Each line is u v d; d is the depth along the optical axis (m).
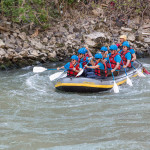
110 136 17.53
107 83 27.05
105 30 47.00
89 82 26.23
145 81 30.08
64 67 27.88
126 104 22.97
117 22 49.09
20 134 17.94
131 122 19.41
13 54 36.25
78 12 48.81
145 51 45.03
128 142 16.67
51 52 39.88
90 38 43.28
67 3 48.34
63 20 46.47
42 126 19.14
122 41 32.16
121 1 51.31
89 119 20.14
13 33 39.78
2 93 26.03
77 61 27.61
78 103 23.61
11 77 32.00
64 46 41.75
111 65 28.34
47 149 16.08
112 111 21.52
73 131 18.33
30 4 43.47
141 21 50.41
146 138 17.14
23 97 25.08
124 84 28.62
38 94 26.06
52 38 42.09
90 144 16.53
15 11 39.53
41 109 22.22
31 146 16.45
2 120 20.03
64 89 26.88
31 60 37.53
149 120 19.66
